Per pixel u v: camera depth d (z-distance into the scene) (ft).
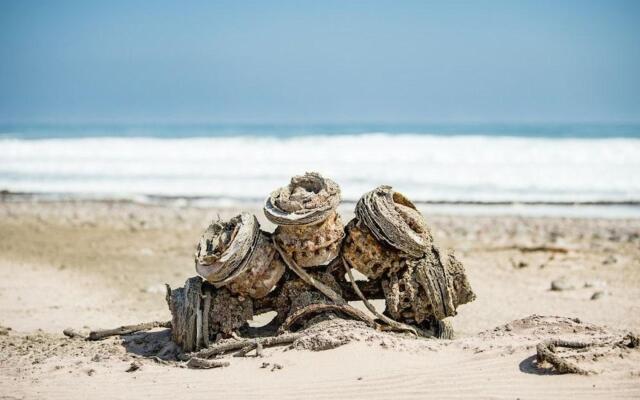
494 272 68.80
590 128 366.84
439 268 39.27
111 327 48.88
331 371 33.42
